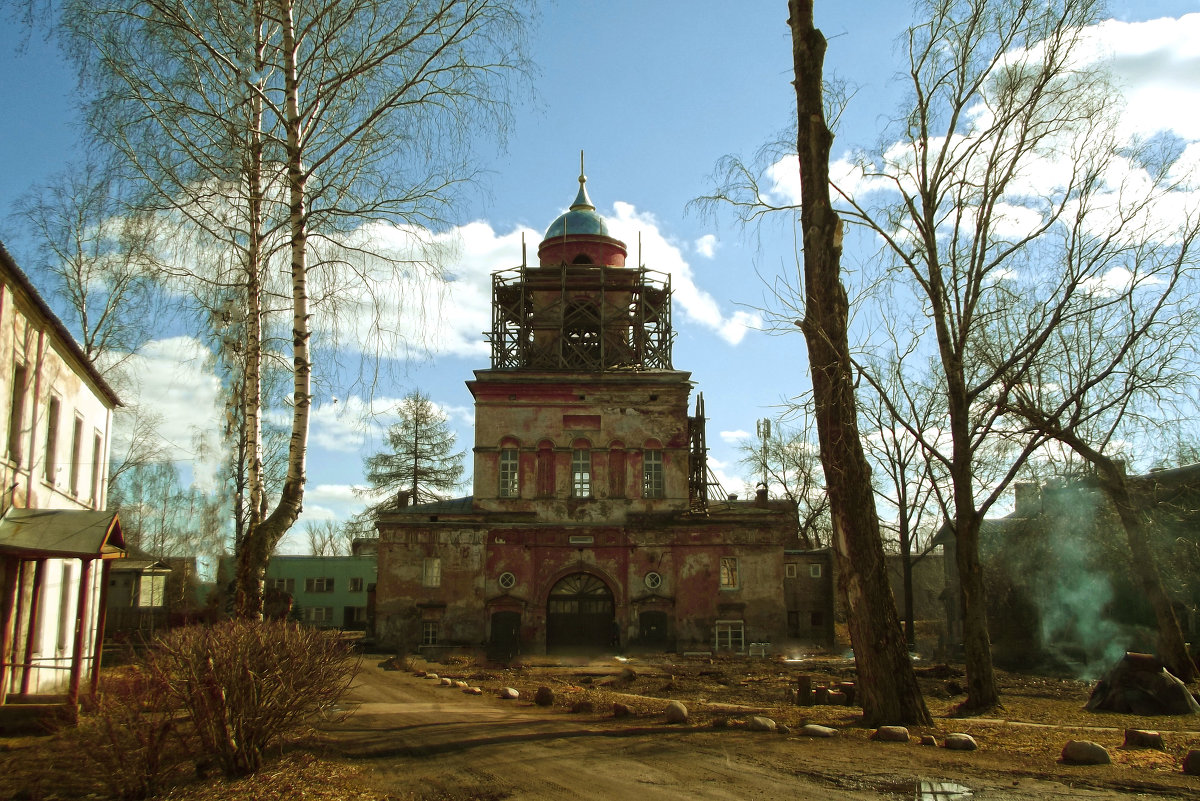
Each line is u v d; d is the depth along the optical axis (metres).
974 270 19.88
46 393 19.03
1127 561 32.41
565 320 47.41
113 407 26.73
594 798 9.35
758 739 13.05
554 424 45.19
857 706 18.25
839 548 15.90
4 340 16.25
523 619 42.81
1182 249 21.55
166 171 15.88
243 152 16.17
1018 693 24.05
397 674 28.69
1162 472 33.94
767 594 43.25
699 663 36.47
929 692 24.22
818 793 9.33
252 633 10.70
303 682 10.92
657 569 43.59
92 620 23.67
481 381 45.25
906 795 9.20
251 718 10.44
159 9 15.19
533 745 12.73
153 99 15.63
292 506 16.58
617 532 43.88
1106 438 25.19
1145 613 34.34
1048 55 19.14
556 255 50.44
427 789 10.02
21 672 17.66
